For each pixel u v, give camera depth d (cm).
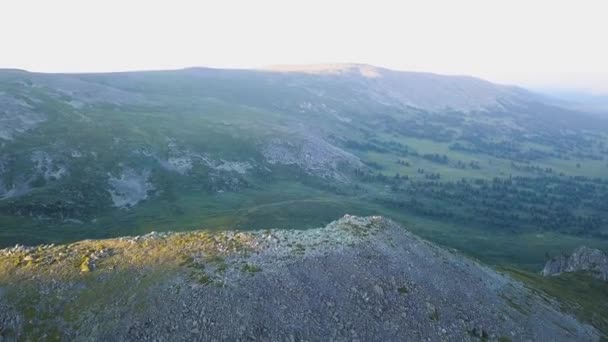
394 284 4400
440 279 4831
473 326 4384
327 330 3725
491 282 5494
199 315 3544
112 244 4266
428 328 4106
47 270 3788
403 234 5338
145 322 3450
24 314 3425
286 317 3700
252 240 4475
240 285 3834
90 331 3372
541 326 5038
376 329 3884
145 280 3781
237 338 3456
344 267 4356
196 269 3934
